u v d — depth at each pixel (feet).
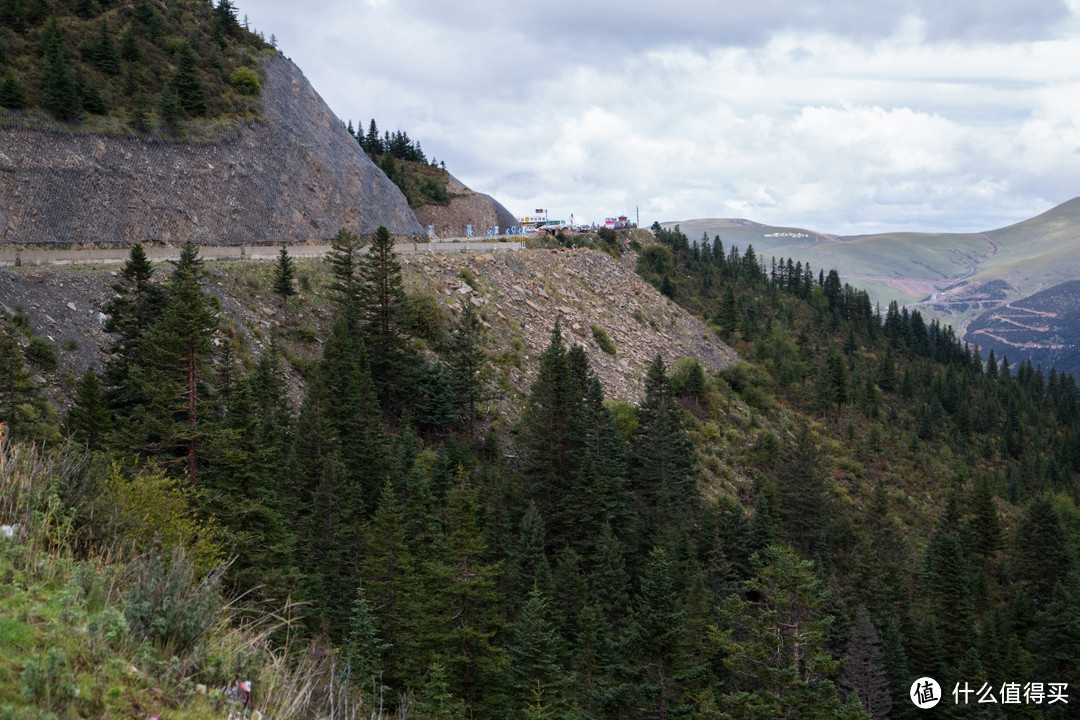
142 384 98.02
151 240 203.82
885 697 150.20
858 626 155.12
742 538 191.21
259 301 190.49
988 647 184.75
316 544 117.08
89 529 39.55
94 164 199.41
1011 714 167.12
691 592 140.67
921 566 227.61
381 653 100.37
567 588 136.15
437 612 108.99
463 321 221.46
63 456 46.06
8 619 28.25
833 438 361.51
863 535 239.50
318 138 288.92
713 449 268.82
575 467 184.96
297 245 250.37
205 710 28.19
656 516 190.70
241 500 92.32
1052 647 189.78
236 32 292.61
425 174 444.96
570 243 481.46
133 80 227.81
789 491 240.12
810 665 99.09
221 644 33.19
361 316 194.29
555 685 104.73
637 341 323.57
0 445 42.65
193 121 233.55
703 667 105.40
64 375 130.72
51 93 198.59
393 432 187.62
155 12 267.39
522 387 234.17
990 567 274.98
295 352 183.11
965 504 322.14
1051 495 412.57
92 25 246.06
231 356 148.87
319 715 32.73
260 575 80.28
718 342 400.67
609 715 101.86
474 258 288.92
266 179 246.68
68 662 26.76
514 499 177.17
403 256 260.62
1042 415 637.71
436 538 122.52
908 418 483.10
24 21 225.35
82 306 149.59
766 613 103.45
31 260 166.91
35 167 186.70
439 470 155.63
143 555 37.86
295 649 42.98
